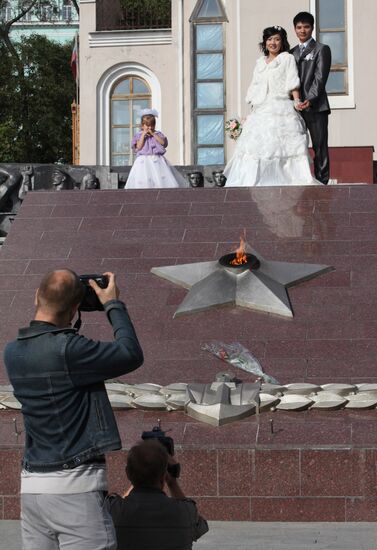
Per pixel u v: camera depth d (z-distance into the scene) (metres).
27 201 14.87
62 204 14.76
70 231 14.12
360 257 13.08
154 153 18.19
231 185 16.17
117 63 31.14
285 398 9.61
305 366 11.08
